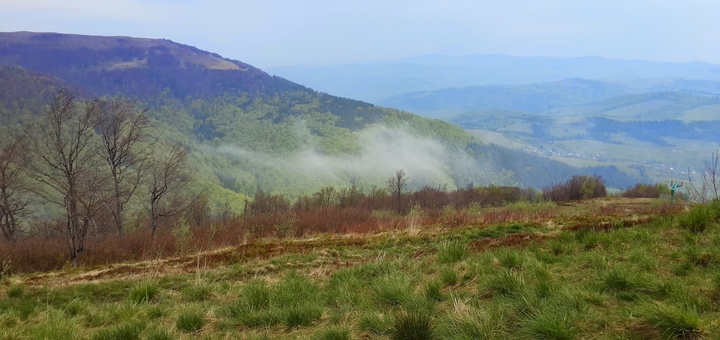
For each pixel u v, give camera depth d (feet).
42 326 18.12
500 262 20.48
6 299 24.85
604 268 18.22
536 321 12.77
